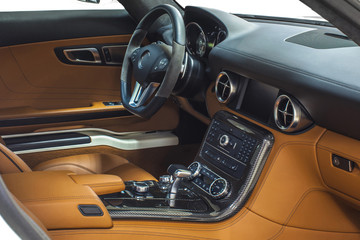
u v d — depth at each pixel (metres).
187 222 1.31
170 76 1.54
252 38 1.62
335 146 1.25
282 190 1.41
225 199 1.45
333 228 1.46
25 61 1.92
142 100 1.68
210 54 1.67
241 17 1.93
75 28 1.96
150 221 1.21
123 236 1.12
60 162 1.75
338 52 1.36
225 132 1.56
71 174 1.21
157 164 2.21
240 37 1.66
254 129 1.47
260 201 1.42
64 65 1.99
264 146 1.42
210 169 1.57
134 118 2.16
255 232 1.42
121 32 2.05
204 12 1.79
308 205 1.41
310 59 1.36
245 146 1.47
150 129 2.19
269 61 1.42
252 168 1.43
